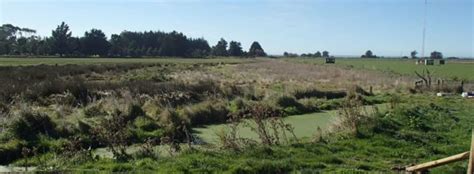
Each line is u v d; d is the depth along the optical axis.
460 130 19.34
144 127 18.48
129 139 16.69
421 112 23.53
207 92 28.31
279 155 13.41
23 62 77.50
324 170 12.26
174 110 21.11
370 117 18.78
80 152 13.34
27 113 16.91
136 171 11.68
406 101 30.33
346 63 129.38
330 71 72.94
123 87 27.42
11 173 11.88
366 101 30.14
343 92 33.50
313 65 104.88
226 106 23.72
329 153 14.24
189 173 11.62
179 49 174.50
